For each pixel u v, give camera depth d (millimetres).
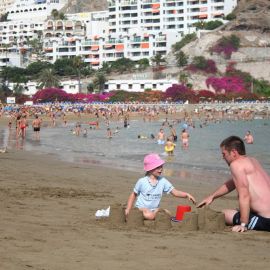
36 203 19422
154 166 15898
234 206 22094
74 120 166250
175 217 16516
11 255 10719
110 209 15734
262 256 11383
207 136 100125
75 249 11562
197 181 35062
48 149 65750
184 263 10562
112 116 182875
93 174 35250
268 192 14625
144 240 12859
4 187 23891
